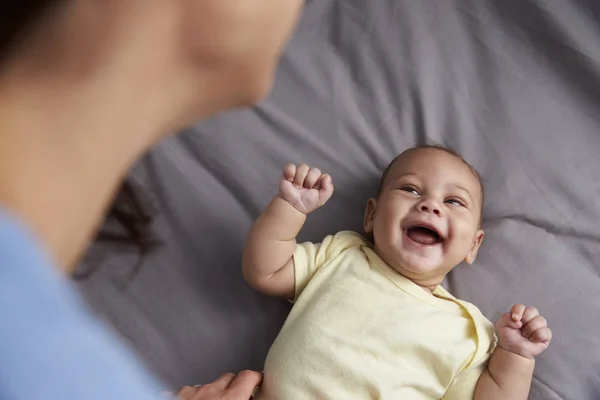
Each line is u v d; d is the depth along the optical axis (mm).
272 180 1146
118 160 300
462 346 1014
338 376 966
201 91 313
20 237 254
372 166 1172
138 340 1043
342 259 1077
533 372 1063
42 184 272
